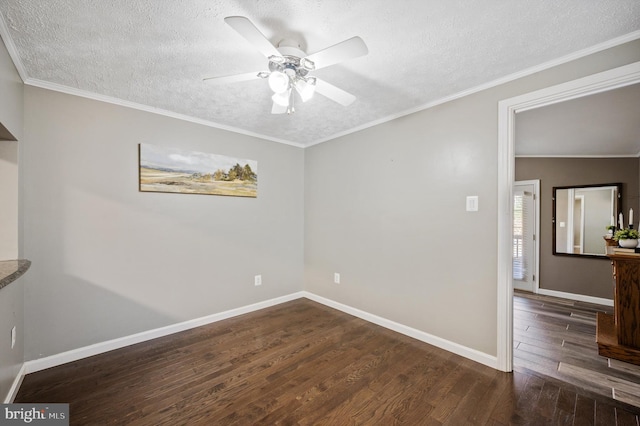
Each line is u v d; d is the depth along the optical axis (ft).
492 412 5.57
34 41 5.41
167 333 9.07
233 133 10.74
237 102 8.39
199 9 4.59
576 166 14.05
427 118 8.54
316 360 7.51
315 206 12.65
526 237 15.20
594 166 13.65
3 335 5.24
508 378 6.70
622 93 7.30
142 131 8.63
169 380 6.58
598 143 11.82
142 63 6.26
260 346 8.30
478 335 7.45
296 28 5.08
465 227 7.70
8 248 6.24
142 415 5.43
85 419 5.31
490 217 7.22
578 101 7.79
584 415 5.46
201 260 9.89
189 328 9.55
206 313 10.00
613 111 8.48
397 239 9.39
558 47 5.65
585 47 5.65
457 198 7.86
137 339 8.49
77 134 7.57
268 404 5.78
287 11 4.64
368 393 6.14
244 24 4.07
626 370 7.06
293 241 12.82
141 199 8.63
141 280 8.62
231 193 10.66
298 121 10.06
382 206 9.87
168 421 5.29
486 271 7.30
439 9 4.57
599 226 13.35
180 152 9.37
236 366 7.20
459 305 7.83
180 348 8.16
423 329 8.66
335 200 11.69
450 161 8.00
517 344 8.59
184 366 7.20
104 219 7.99
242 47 5.66
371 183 10.24
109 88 7.48
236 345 8.36
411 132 8.97
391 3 4.44
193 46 5.62
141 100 8.24
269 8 4.57
